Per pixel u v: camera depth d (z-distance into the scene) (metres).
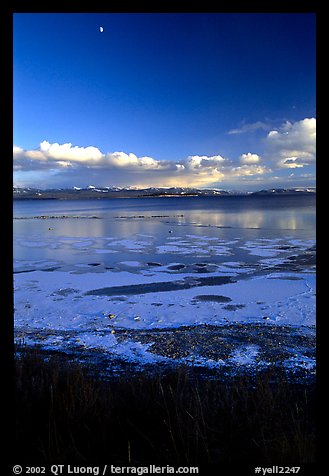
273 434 2.71
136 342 6.56
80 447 2.48
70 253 19.06
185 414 2.89
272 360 5.55
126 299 10.17
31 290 11.30
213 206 91.25
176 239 24.66
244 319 8.26
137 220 45.53
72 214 65.38
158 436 2.66
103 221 44.94
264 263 15.63
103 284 12.10
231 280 12.55
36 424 2.67
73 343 6.52
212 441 2.57
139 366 5.23
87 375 4.29
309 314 8.60
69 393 3.08
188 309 9.12
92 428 2.67
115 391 3.46
